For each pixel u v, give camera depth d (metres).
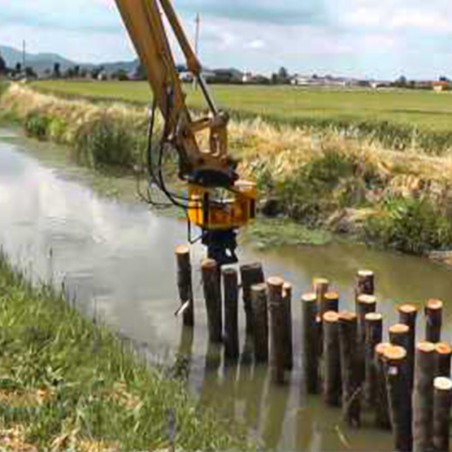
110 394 8.09
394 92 65.25
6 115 50.50
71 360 8.66
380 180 19.53
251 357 11.38
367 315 9.66
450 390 8.27
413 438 8.62
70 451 6.71
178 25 12.59
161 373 10.23
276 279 10.55
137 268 15.70
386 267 16.27
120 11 12.43
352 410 9.45
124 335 12.07
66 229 19.23
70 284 14.55
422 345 8.45
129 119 31.17
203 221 12.41
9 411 7.24
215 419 9.12
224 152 12.95
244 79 88.31
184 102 12.80
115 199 23.05
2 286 11.16
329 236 18.44
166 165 25.69
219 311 11.66
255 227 19.12
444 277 15.70
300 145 22.56
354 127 24.91
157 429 7.41
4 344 8.65
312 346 10.12
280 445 9.10
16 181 26.22
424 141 22.58
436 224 17.27
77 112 37.91
